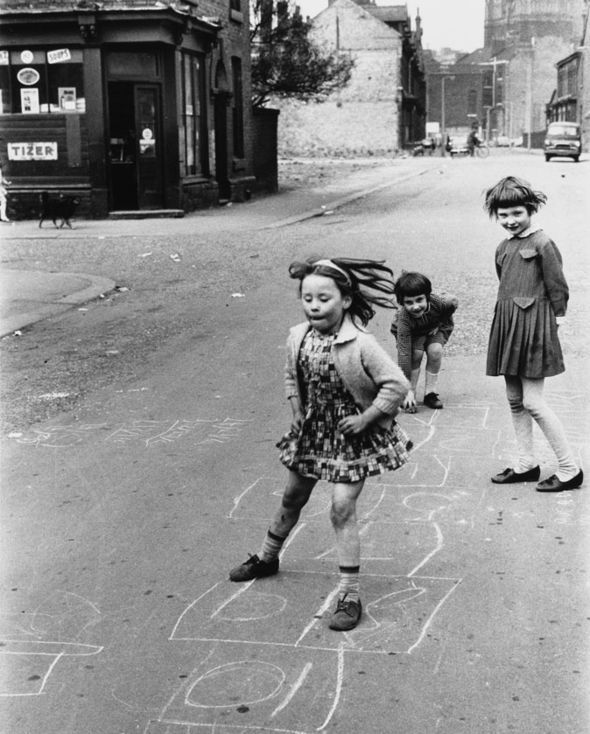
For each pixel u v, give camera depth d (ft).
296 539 15.38
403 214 72.54
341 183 116.06
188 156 79.10
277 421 22.12
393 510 16.35
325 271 12.44
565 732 9.96
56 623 12.75
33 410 23.98
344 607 12.50
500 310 17.13
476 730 10.04
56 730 10.31
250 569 13.89
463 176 123.85
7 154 74.43
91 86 72.33
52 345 31.81
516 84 397.60
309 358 12.75
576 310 33.04
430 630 12.19
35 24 71.61
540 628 12.14
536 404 16.90
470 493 17.08
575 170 127.95
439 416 21.93
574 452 19.03
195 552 14.97
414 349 22.15
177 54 75.10
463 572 13.87
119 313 37.06
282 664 11.50
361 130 224.94
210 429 21.70
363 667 11.37
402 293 21.04
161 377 26.89
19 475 19.01
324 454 12.85
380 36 221.05
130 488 17.99
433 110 428.97
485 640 11.89
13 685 11.23
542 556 14.30
